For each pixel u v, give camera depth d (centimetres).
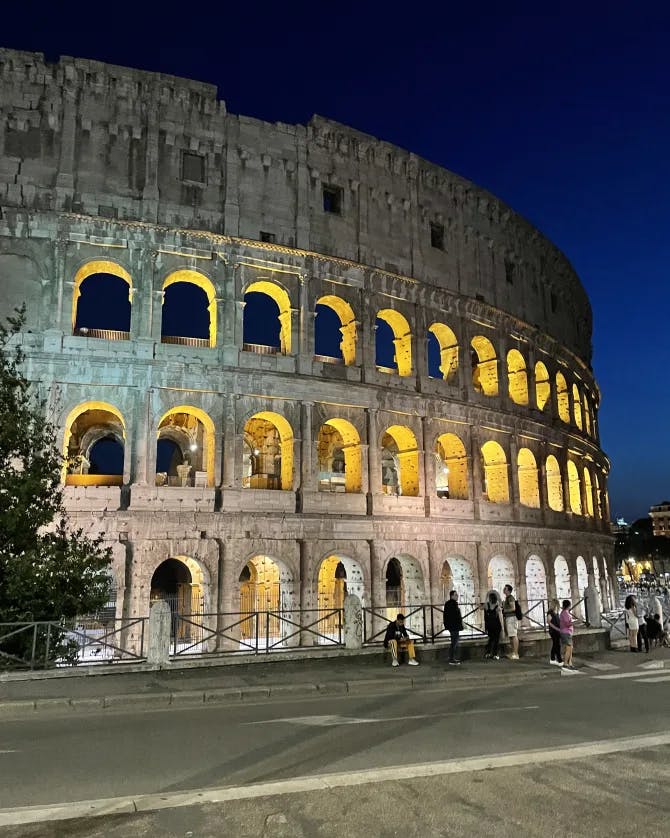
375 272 5312
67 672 2738
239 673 2880
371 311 5300
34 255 4350
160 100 4750
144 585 4147
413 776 1441
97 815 1222
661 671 3350
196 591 4672
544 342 6875
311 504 4700
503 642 3697
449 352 5872
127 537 4172
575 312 7831
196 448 5944
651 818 1214
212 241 4709
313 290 5041
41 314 4300
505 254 6506
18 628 3011
